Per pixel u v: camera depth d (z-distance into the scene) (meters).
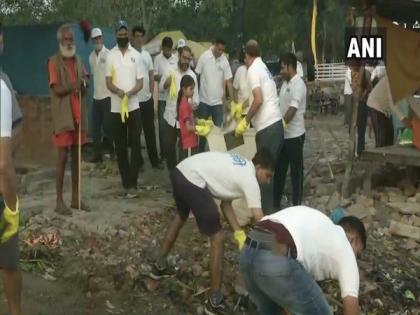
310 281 3.82
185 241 6.45
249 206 4.97
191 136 7.82
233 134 6.84
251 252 3.90
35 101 8.96
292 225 3.84
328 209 7.91
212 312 5.12
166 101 9.26
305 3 16.70
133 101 7.88
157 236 6.54
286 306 3.88
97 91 9.62
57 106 6.72
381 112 9.29
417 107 8.73
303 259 3.80
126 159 8.01
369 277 6.19
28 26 11.00
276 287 3.81
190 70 9.08
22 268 5.64
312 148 12.16
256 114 6.82
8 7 18.09
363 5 8.85
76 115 6.81
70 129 6.73
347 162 8.61
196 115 9.56
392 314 5.74
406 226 7.41
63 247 6.03
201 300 5.44
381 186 8.94
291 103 7.25
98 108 9.70
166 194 8.10
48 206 7.25
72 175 7.08
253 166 5.08
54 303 5.15
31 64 11.05
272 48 25.36
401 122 9.53
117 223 6.73
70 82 6.71
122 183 8.13
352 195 8.55
